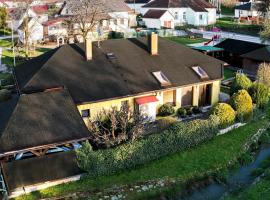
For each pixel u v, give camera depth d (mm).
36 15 92750
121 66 36812
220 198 25938
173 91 38031
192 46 71625
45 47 75750
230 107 35594
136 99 35156
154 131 33031
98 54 37312
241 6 114625
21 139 25656
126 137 29656
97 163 26703
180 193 26828
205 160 30344
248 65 58531
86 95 32844
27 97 28891
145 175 27719
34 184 24953
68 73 34438
